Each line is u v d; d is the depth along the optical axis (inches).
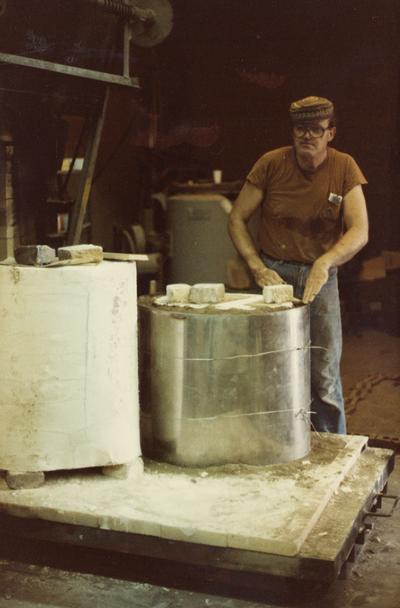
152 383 151.6
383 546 151.1
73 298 137.7
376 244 391.5
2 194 222.1
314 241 182.1
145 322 151.7
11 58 179.8
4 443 142.2
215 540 127.4
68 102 227.8
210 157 398.9
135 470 147.2
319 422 186.1
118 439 143.8
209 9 386.3
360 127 390.9
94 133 230.7
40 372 138.9
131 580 137.3
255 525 129.3
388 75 384.8
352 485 148.8
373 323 363.6
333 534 130.3
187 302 156.7
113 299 140.6
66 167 281.3
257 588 134.8
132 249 321.7
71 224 233.9
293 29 390.9
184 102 390.3
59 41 204.2
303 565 123.8
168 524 129.8
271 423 150.6
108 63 220.5
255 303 155.9
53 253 143.5
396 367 299.3
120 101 342.6
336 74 390.6
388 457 162.9
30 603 130.7
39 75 201.2
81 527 135.0
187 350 146.5
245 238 186.1
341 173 180.1
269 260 186.1
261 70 395.5
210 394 147.7
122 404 143.6
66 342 138.6
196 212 323.9
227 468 150.3
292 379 151.9
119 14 212.2
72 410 140.6
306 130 173.3
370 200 391.9
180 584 136.2
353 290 363.6
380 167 388.5
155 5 224.1
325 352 181.9
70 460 142.3
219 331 145.7
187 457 150.6
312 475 148.3
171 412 149.6
